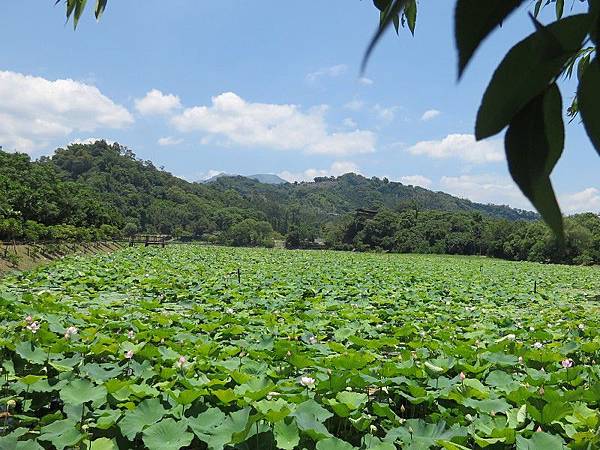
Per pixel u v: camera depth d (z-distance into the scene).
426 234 65.50
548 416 3.79
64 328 6.32
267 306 10.44
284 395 4.06
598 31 0.71
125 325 7.02
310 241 77.69
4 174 38.22
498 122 0.76
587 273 30.52
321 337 7.19
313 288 14.02
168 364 5.11
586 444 3.32
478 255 61.56
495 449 3.62
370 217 73.31
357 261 34.16
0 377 4.60
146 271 17.83
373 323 8.75
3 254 22.05
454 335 7.64
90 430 3.82
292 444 3.38
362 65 0.67
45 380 4.42
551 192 0.75
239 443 3.41
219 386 4.23
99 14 1.69
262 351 5.61
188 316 8.59
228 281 15.13
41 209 36.91
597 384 4.30
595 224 43.09
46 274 14.15
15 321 6.70
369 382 4.44
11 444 3.26
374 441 3.58
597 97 0.76
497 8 0.68
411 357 5.55
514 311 11.77
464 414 4.29
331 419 4.20
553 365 5.66
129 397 4.09
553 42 0.72
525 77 0.75
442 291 14.87
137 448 3.73
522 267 36.38
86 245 36.31
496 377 5.03
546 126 0.75
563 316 10.71
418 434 3.74
